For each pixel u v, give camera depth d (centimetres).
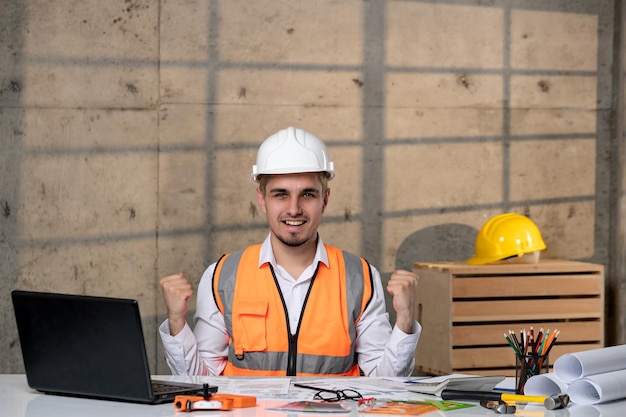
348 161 523
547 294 484
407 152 530
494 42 541
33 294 227
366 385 256
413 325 298
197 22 505
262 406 219
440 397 237
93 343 223
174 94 504
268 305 302
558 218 553
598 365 228
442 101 535
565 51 552
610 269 561
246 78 511
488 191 542
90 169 496
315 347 299
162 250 505
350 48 522
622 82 550
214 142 508
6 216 489
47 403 223
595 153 558
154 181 503
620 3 553
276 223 302
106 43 496
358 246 525
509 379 264
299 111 517
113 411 213
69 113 494
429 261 534
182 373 296
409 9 529
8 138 488
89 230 497
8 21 486
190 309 508
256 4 511
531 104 548
